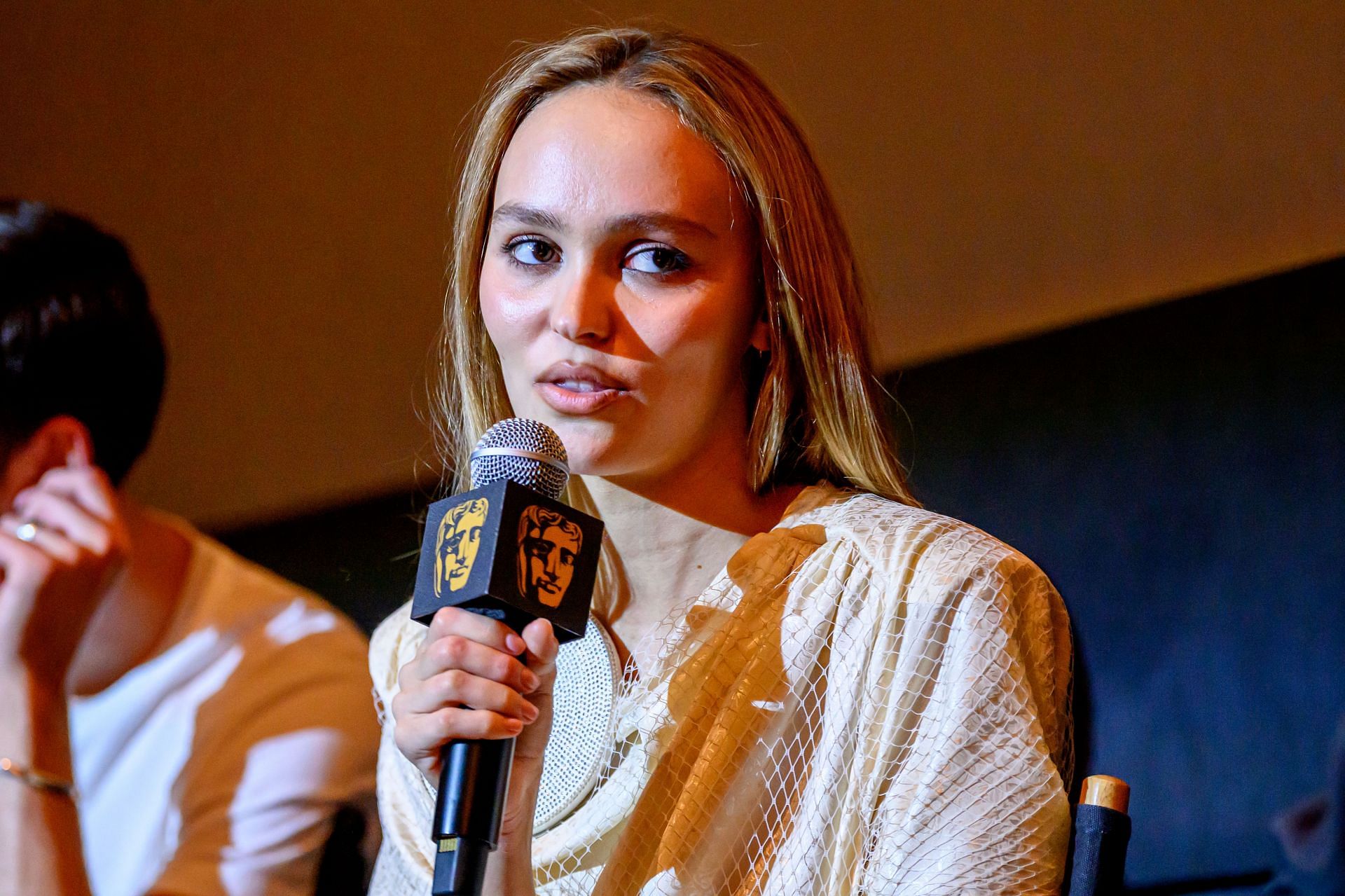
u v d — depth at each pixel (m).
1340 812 7.82
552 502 4.06
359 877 5.47
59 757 4.75
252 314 12.36
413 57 11.66
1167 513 8.88
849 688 4.55
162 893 5.06
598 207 4.57
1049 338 9.46
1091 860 3.96
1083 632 9.00
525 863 4.38
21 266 5.02
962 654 4.45
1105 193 9.31
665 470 4.87
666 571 5.02
